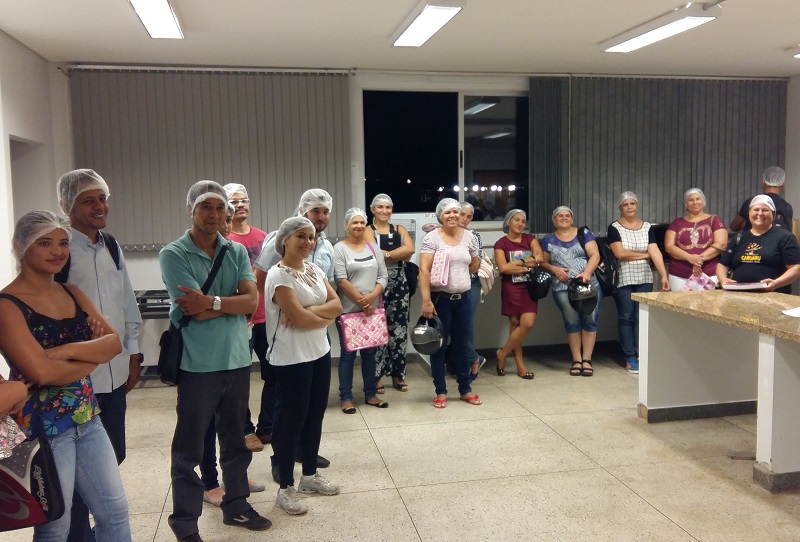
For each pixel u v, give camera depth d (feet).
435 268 13.42
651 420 12.83
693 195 17.08
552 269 16.78
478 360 16.57
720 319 10.37
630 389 15.40
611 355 19.26
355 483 10.14
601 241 17.66
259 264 10.96
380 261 13.94
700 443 11.69
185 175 17.33
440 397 14.14
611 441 11.85
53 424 5.74
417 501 9.47
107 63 16.66
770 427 9.65
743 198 20.58
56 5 11.94
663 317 12.74
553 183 19.24
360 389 15.80
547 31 14.57
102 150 16.89
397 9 12.66
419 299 18.53
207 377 7.86
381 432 12.51
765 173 18.52
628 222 17.52
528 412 13.66
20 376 5.59
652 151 19.76
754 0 12.64
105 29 13.55
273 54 16.16
